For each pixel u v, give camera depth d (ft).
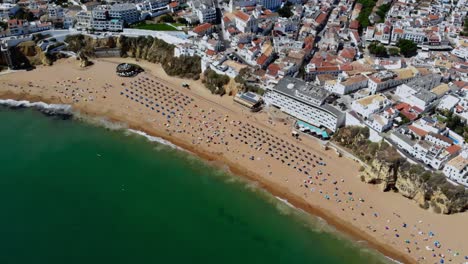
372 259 501.97
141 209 564.71
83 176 613.52
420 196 563.07
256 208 568.82
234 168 627.46
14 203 568.00
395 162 578.25
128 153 654.94
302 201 574.97
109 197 580.71
